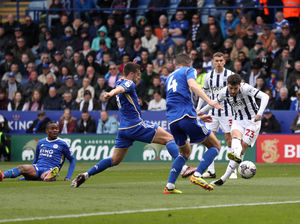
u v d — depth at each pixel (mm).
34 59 68625
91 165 50906
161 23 67625
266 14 65625
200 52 61281
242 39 61781
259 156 53938
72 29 68250
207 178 34844
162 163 54250
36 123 58188
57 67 64688
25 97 62250
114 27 67938
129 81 25984
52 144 32250
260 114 28078
